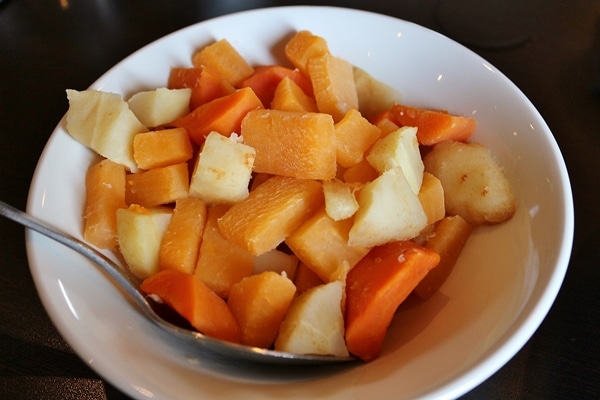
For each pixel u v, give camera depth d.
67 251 0.26
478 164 0.30
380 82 0.34
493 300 0.26
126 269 0.28
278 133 0.29
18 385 0.27
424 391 0.23
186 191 0.29
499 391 0.27
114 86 0.31
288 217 0.28
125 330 0.25
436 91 0.33
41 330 0.29
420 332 0.27
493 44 0.39
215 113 0.30
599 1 0.42
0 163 0.33
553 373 0.27
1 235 0.31
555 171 0.28
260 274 0.26
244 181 0.28
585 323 0.28
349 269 0.27
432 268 0.28
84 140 0.29
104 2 0.42
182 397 0.23
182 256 0.27
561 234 0.26
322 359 0.26
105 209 0.28
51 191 0.27
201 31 0.33
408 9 0.41
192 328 0.26
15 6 0.41
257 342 0.26
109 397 0.27
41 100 0.36
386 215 0.27
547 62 0.38
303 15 0.34
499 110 0.31
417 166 0.30
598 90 0.36
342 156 0.30
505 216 0.29
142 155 0.29
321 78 0.32
